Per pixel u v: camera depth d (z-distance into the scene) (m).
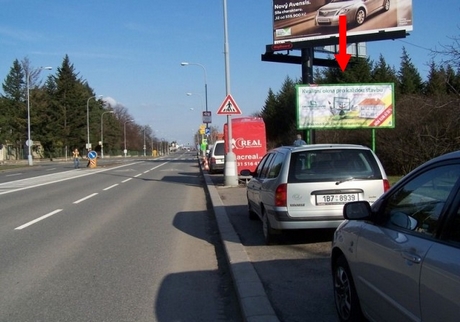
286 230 7.78
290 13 21.25
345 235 4.48
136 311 5.19
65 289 5.97
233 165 18.81
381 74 38.62
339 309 4.62
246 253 7.23
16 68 78.00
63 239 9.14
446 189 3.18
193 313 5.13
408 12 19.67
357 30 20.30
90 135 86.75
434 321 2.80
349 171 7.37
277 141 47.34
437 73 17.88
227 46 18.20
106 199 16.16
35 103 75.44
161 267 7.04
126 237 9.35
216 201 13.95
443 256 2.79
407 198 3.65
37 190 19.81
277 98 52.84
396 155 19.73
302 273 6.22
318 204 7.23
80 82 85.12
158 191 19.09
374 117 16.16
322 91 16.19
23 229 10.25
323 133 23.72
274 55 23.08
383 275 3.55
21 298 5.64
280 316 4.77
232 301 5.53
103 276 6.56
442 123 17.58
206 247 8.44
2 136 70.12
